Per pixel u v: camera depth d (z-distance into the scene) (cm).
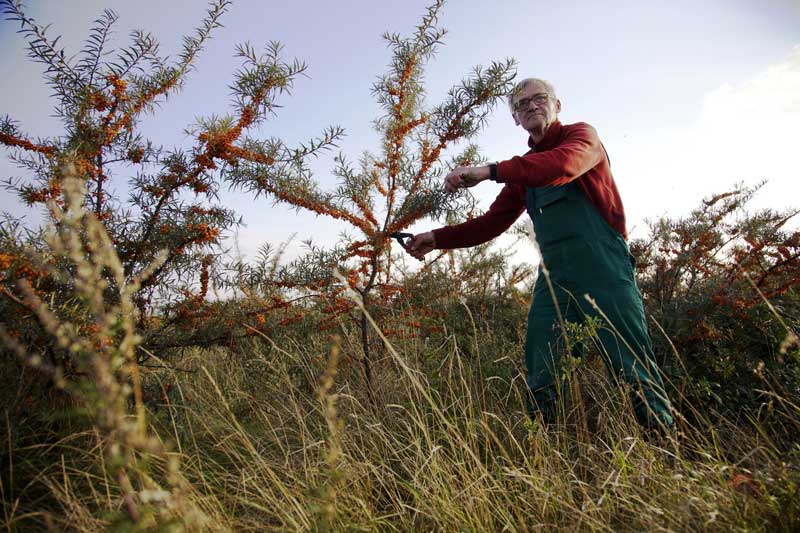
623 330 246
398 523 193
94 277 110
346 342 317
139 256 233
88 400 106
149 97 241
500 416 255
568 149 239
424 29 271
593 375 270
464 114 269
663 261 387
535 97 277
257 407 277
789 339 209
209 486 187
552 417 251
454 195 272
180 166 241
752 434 232
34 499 191
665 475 190
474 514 178
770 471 175
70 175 185
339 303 287
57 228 202
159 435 230
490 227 310
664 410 232
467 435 226
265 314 287
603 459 213
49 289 198
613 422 222
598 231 253
